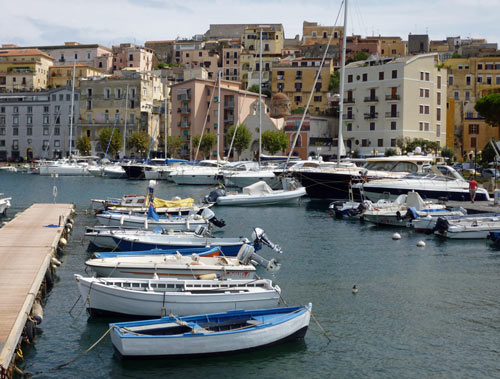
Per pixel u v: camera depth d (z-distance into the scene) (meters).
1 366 14.47
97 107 142.88
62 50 175.00
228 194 59.38
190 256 25.98
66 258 31.23
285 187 63.47
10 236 32.81
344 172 61.31
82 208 54.78
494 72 139.25
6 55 160.62
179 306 20.09
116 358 17.91
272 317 19.08
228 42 179.00
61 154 145.75
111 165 110.00
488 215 41.44
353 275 28.44
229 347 17.88
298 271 29.14
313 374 17.33
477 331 20.86
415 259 32.22
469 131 121.94
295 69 138.50
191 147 123.56
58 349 18.59
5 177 103.25
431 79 114.31
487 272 29.31
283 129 124.38
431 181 54.22
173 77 163.25
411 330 20.88
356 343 19.61
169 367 17.39
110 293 20.34
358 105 117.12
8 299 19.64
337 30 173.38
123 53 176.50
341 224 44.97
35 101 147.12
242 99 128.88
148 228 36.81
